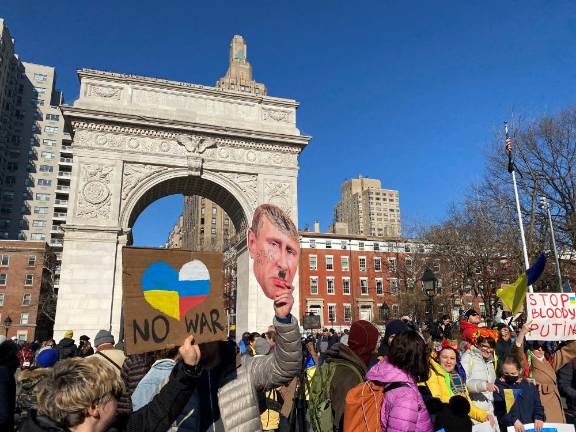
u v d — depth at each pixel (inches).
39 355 362.3
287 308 153.4
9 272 2544.3
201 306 149.6
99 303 1193.4
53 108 3998.5
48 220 3710.6
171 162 1368.1
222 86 4928.6
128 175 1331.2
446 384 270.1
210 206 4731.8
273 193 1454.2
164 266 148.6
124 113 1323.8
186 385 136.6
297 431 250.2
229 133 1428.4
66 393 112.4
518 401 296.4
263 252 158.7
